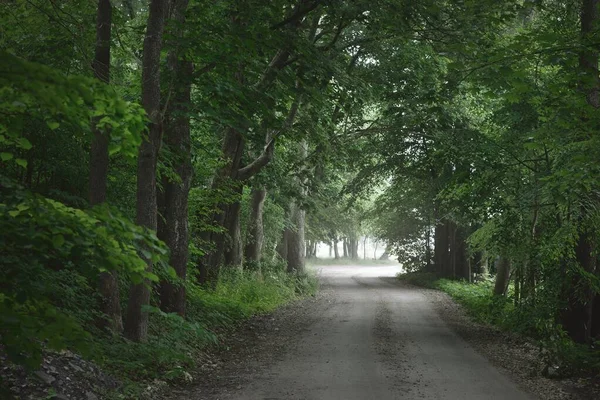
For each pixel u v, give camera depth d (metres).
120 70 15.59
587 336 15.20
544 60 11.31
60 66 12.20
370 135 30.59
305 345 15.51
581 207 14.15
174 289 14.40
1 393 4.40
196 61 13.04
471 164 17.95
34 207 4.47
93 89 4.23
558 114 11.97
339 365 12.64
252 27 12.80
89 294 11.27
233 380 10.89
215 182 20.27
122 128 4.76
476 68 12.05
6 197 4.45
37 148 11.16
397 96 23.08
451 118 22.08
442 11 16.25
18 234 4.43
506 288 27.34
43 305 4.60
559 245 14.01
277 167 26.25
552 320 15.91
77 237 4.54
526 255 17.11
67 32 12.08
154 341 11.32
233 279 25.55
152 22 10.91
